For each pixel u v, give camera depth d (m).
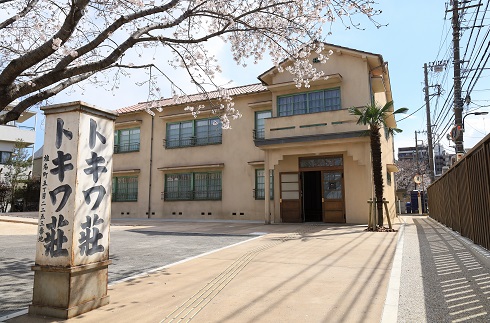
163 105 19.48
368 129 12.62
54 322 3.49
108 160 4.18
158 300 4.21
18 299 4.43
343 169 14.12
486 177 6.19
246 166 17.19
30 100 5.10
